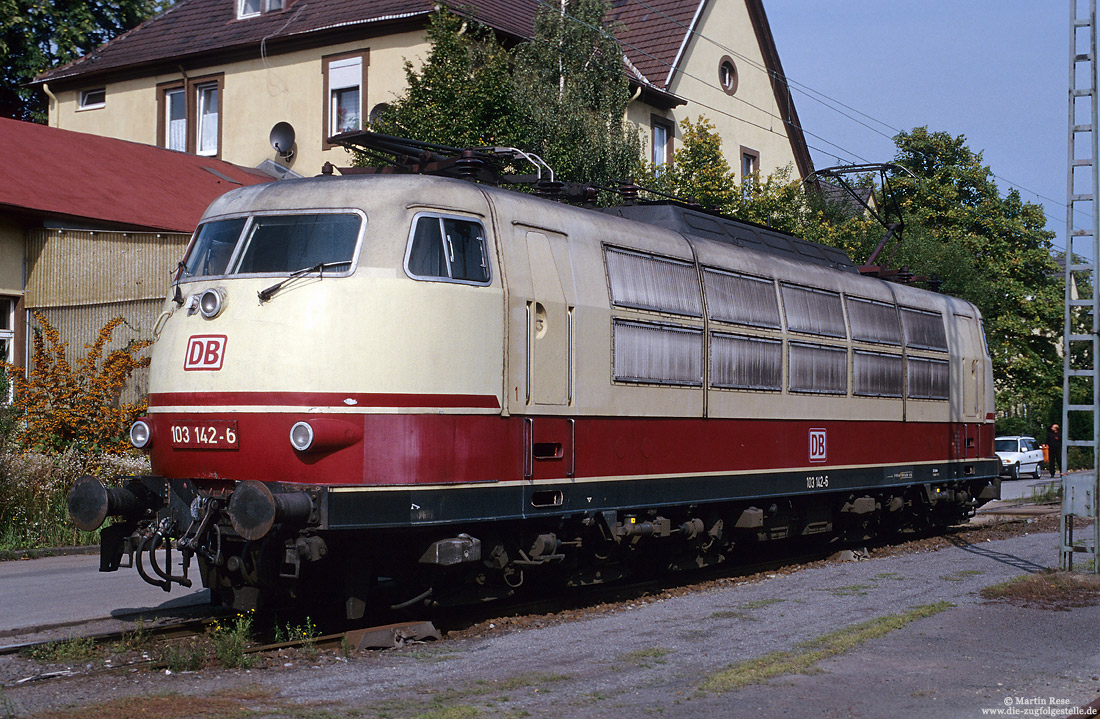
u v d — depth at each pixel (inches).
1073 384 1732.3
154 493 362.6
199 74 1124.5
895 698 280.2
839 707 270.1
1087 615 406.9
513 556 389.1
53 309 744.3
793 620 390.6
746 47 1310.3
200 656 311.6
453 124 797.9
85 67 1193.4
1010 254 1528.1
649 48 1186.0
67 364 671.8
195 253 369.4
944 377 695.7
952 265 1245.1
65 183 789.2
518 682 292.2
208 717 251.6
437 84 818.8
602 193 881.5
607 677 300.2
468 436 353.4
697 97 1213.7
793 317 540.1
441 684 291.0
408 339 341.4
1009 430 1809.8
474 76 842.8
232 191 381.4
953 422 706.2
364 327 337.1
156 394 360.5
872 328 614.2
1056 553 593.9
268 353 336.5
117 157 892.6
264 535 312.8
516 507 370.0
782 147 1384.1
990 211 1542.8
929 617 396.5
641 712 263.6
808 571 534.9
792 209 1110.4
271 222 357.4
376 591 433.7
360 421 332.8
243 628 339.9
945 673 308.3
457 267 357.7
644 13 1224.8
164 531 351.3
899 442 634.8
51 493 595.2
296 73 1072.2
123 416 667.4
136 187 836.6
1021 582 471.8
